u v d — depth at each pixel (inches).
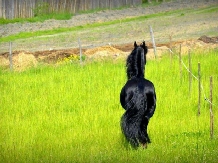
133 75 658.8
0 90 997.2
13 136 703.7
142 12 2551.7
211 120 677.3
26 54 1443.2
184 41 1627.7
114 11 2605.8
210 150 613.0
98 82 1020.5
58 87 999.6
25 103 895.7
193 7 2608.3
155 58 1282.0
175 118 775.7
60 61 1366.9
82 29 2204.7
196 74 1069.8
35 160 597.9
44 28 2237.9
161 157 587.2
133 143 617.0
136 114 618.5
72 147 639.8
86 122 762.8
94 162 577.6
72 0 2588.6
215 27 2030.0
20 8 2454.5
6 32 2175.2
